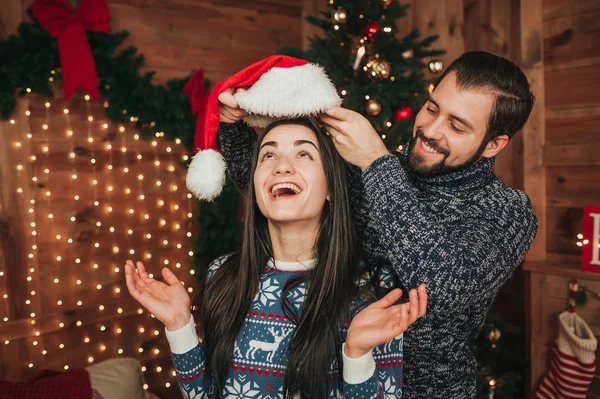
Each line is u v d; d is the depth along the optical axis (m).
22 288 2.46
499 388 2.52
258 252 1.20
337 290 1.10
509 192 1.28
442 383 1.26
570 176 2.50
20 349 2.46
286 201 1.08
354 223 1.30
